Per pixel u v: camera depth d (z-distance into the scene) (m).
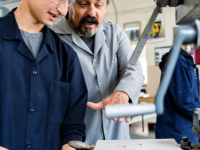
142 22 5.18
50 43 0.81
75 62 0.91
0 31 0.72
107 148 0.57
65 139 0.78
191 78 1.41
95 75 1.14
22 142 0.71
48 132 0.77
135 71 1.05
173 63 0.21
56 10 0.70
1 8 2.39
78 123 0.82
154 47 5.09
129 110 0.20
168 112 1.48
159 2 0.58
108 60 1.16
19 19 0.77
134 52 0.61
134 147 0.58
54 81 0.80
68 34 1.17
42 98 0.76
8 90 0.69
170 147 0.57
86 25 1.06
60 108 0.82
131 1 5.12
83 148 0.58
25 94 0.73
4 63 0.69
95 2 1.02
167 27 4.97
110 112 0.19
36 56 0.79
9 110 0.69
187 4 0.51
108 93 1.15
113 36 1.20
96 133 1.10
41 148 0.74
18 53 0.74
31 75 0.74
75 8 1.04
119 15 5.36
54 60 0.82
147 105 0.21
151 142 0.62
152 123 4.34
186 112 1.40
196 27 0.20
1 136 0.65
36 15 0.72
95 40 1.15
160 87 0.21
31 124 0.72
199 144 0.57
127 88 0.92
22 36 0.77
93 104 0.80
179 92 1.40
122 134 1.14
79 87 0.92
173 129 1.45
